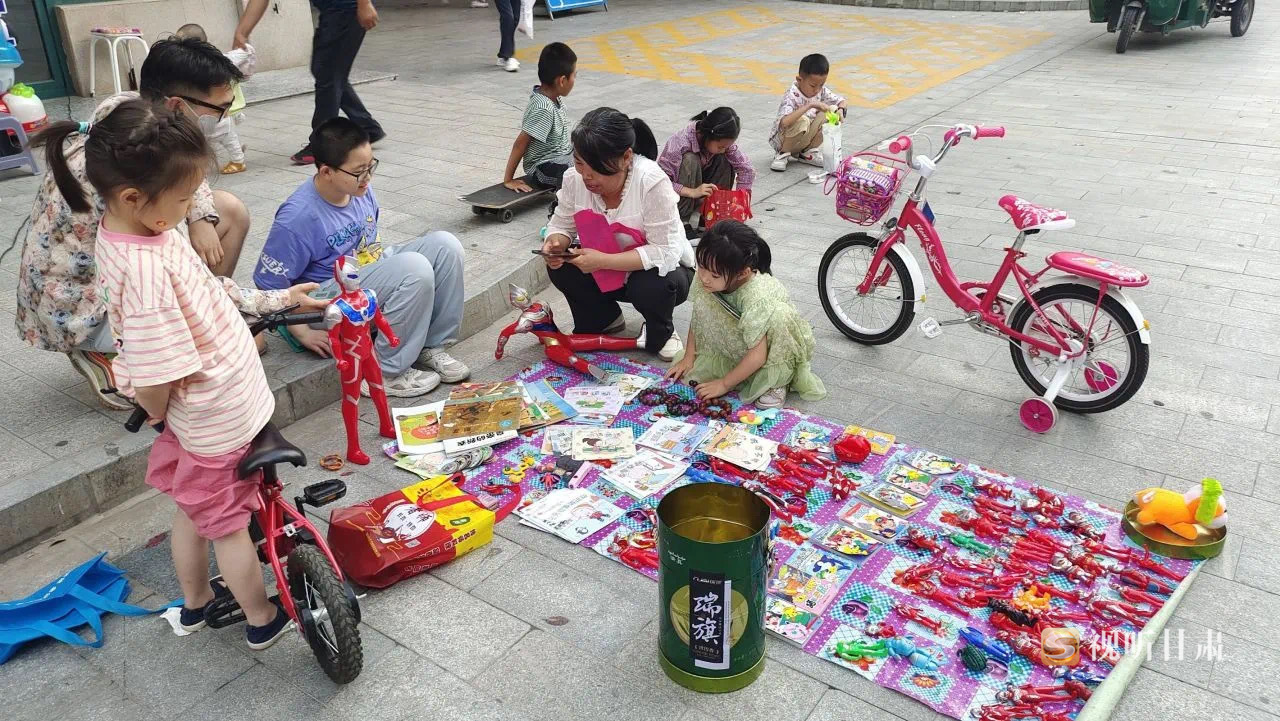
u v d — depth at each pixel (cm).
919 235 428
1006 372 439
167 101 354
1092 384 394
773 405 408
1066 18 1512
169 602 295
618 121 391
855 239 455
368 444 384
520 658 271
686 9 1630
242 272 501
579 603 293
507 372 448
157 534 328
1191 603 289
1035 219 378
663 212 419
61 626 280
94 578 299
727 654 251
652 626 283
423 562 304
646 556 310
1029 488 344
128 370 228
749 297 397
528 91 973
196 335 235
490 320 502
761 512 263
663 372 445
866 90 1029
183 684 263
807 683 261
